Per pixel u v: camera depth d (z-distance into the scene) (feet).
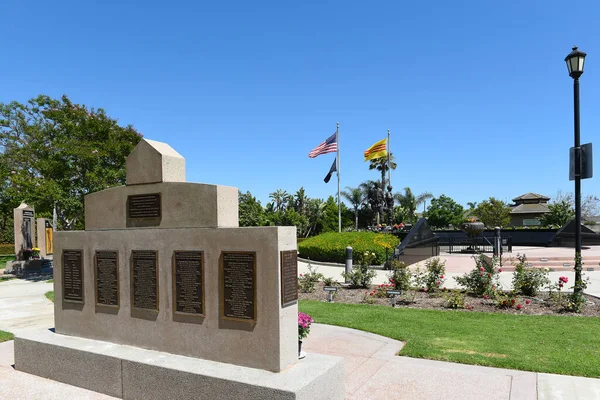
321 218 188.03
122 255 18.17
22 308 37.22
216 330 15.57
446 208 199.62
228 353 15.30
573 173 32.09
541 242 93.40
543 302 33.19
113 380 16.52
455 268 58.65
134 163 18.21
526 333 24.17
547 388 16.33
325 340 23.89
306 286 41.47
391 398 15.84
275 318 14.33
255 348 14.75
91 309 19.12
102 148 61.11
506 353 20.59
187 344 16.26
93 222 19.30
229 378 13.85
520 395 15.76
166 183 17.15
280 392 12.94
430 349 21.50
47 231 87.81
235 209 16.74
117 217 18.54
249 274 14.85
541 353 20.49
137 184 18.04
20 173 61.36
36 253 76.48
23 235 75.05
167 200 17.08
